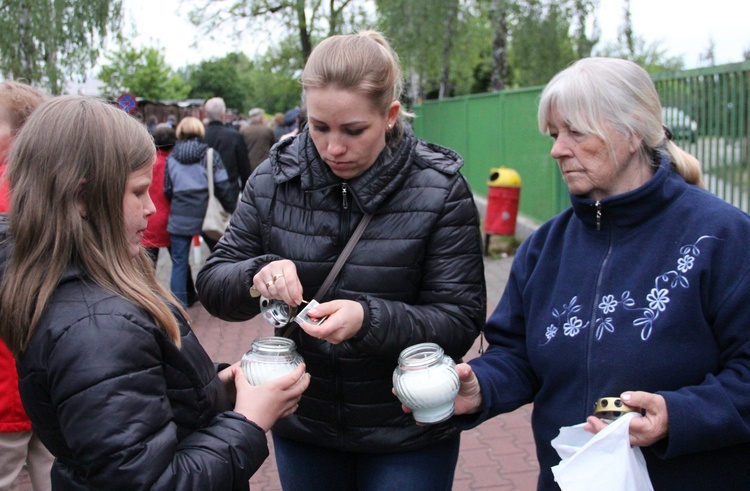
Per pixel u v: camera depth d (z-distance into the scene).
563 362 1.87
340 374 2.07
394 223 2.04
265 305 1.98
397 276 2.04
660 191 1.76
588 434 1.73
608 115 1.75
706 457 1.75
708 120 5.74
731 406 1.62
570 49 13.34
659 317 1.72
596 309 1.82
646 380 1.73
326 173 2.02
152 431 1.37
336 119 1.85
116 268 1.46
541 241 2.07
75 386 1.32
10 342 1.43
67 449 1.44
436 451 2.17
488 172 11.99
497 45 14.23
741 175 5.37
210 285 2.12
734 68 5.38
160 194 6.64
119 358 1.35
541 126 1.92
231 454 1.50
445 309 2.04
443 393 1.76
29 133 1.46
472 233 2.09
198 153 6.68
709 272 1.68
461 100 13.72
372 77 1.84
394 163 1.99
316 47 1.92
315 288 2.10
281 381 1.66
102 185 1.45
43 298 1.39
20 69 9.34
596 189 1.85
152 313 1.45
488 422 4.38
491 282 7.84
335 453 2.24
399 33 13.39
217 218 6.82
